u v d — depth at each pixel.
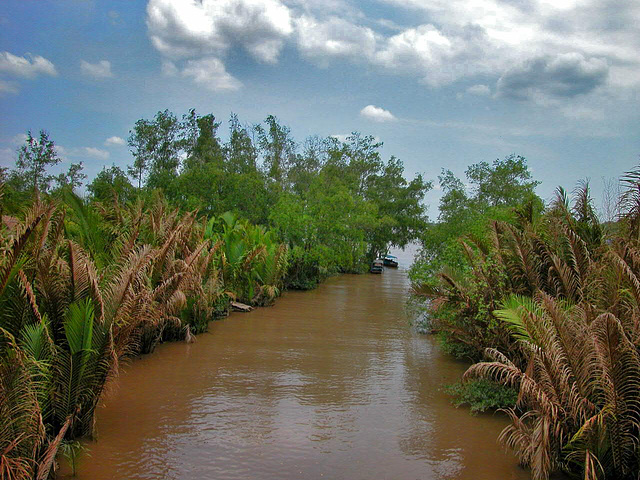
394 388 9.33
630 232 7.92
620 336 5.30
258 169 41.00
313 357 11.55
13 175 29.36
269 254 20.41
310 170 43.50
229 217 21.52
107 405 7.86
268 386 9.18
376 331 15.15
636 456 5.39
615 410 5.31
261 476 5.63
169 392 8.62
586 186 9.97
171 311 10.96
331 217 29.17
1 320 5.70
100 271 8.45
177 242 12.77
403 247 52.25
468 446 6.71
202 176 30.80
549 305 6.28
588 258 8.52
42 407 5.80
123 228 12.63
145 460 5.92
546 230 9.93
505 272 9.61
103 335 6.45
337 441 6.75
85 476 5.46
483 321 9.78
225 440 6.62
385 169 51.56
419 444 6.74
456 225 22.61
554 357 5.82
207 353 11.55
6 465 4.28
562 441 5.77
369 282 34.09
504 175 27.78
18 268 5.26
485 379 8.82
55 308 6.58
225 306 17.00
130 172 40.69
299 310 19.09
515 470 6.01
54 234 7.90
